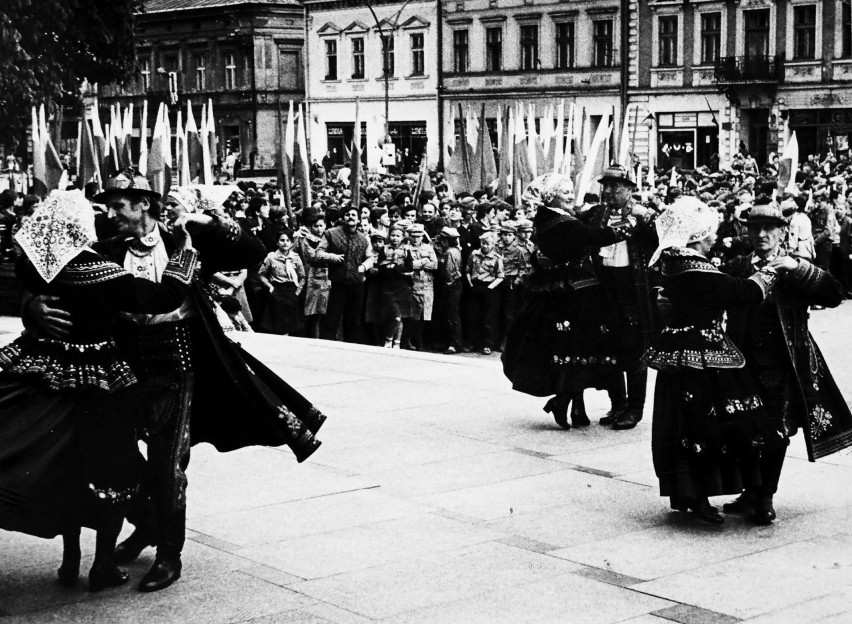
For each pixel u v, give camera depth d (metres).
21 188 41.25
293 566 7.99
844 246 32.06
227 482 10.02
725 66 62.16
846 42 59.53
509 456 11.00
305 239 21.12
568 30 69.62
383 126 58.59
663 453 8.87
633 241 11.94
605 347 11.95
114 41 42.22
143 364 7.55
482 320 22.64
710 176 41.34
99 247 7.75
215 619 7.07
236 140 89.00
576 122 30.09
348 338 21.62
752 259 9.34
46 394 7.00
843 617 7.10
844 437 9.12
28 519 6.78
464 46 75.06
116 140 31.59
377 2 79.31
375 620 7.06
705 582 7.72
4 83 29.97
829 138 60.25
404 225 21.62
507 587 7.62
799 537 8.66
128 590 7.52
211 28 89.62
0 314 22.52
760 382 8.83
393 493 9.73
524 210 23.09
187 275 7.42
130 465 7.19
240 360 7.70
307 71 84.38
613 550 8.35
